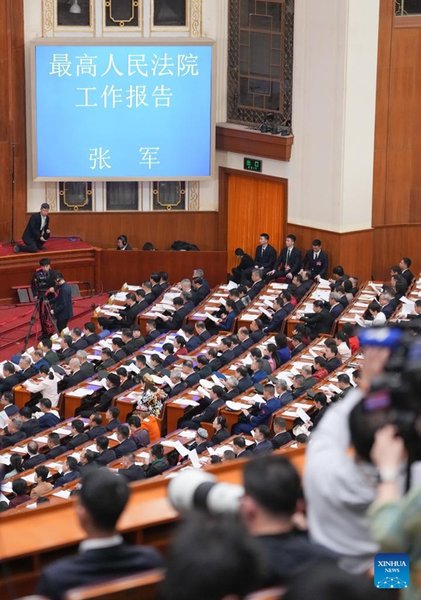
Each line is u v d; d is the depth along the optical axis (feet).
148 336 78.59
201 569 9.88
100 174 95.91
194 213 99.66
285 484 12.58
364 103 90.17
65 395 68.18
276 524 12.66
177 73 94.73
